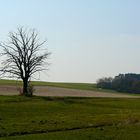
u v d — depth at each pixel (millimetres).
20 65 106688
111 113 69062
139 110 77312
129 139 36469
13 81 176375
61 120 52719
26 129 42688
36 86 160500
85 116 60125
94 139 36219
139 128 44438
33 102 86562
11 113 63688
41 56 108375
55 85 183375
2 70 105875
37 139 36156
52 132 41344
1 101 86000
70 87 178875
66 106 81625
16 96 100438
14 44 106625
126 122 51406
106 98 112062
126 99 111000
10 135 38969
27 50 107188
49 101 91688
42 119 54219
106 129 43406
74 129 44469
